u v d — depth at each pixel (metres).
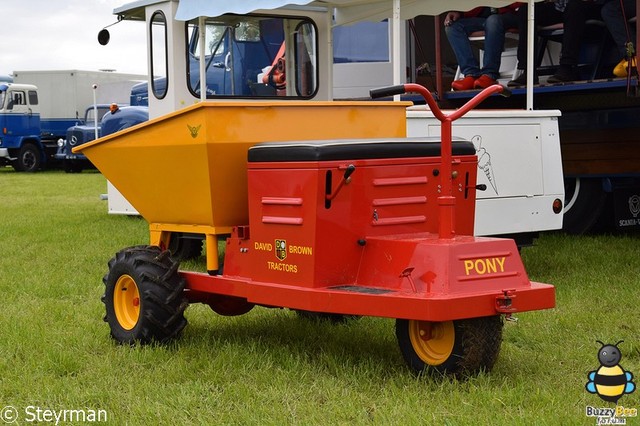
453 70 10.51
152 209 5.70
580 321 5.77
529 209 7.54
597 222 9.61
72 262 8.67
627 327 5.61
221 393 4.38
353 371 4.64
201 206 5.26
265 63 9.03
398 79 7.59
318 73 9.26
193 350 5.14
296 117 5.18
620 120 8.98
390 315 4.27
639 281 7.10
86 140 25.41
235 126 5.01
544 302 4.39
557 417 3.87
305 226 4.58
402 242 4.46
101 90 25.55
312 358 4.98
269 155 4.74
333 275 4.62
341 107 5.32
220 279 5.11
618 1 8.34
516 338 5.37
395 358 4.91
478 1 8.41
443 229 4.49
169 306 5.19
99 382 4.62
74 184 21.20
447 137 4.48
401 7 8.76
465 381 4.39
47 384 4.57
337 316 5.91
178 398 4.26
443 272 4.24
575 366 4.77
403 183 4.73
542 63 9.65
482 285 4.28
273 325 5.82
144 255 5.35
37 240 10.37
